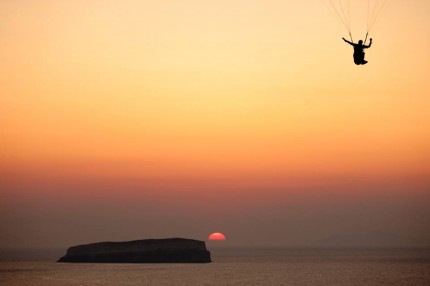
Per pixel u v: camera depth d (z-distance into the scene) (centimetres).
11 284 10444
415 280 11469
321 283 10719
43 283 10612
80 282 10781
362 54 3969
